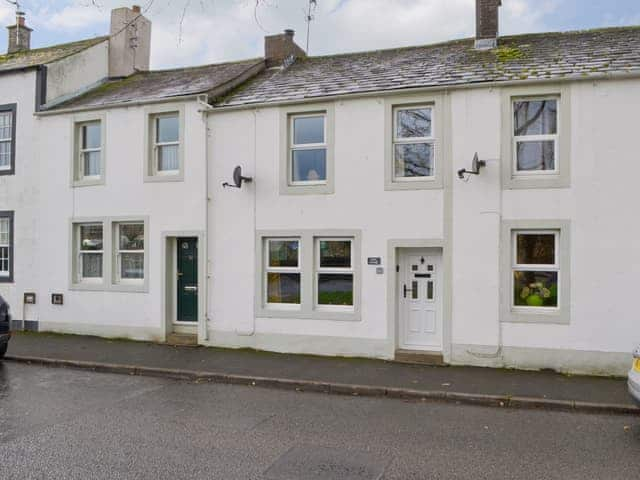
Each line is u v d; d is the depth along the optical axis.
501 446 6.21
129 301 12.97
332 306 11.52
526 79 10.23
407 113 11.18
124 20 16.84
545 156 10.41
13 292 14.22
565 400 7.98
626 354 9.69
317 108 11.57
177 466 5.45
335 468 5.47
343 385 8.84
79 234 13.81
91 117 13.51
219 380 9.52
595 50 11.45
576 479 5.28
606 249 9.86
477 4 13.24
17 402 7.84
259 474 5.28
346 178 11.30
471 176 10.53
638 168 9.77
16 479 5.09
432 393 8.41
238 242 12.05
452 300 10.57
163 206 12.70
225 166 12.22
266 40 15.52
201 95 12.29
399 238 10.93
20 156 14.29
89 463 5.50
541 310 10.25
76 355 11.05
